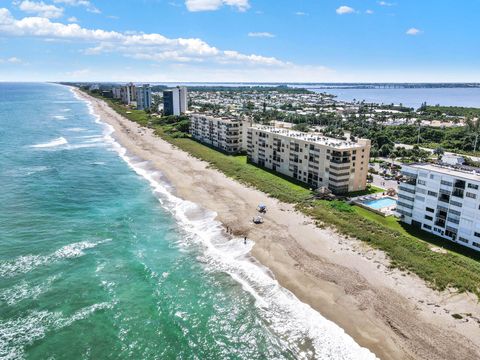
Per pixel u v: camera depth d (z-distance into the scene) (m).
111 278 67.19
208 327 56.34
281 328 56.19
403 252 73.94
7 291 62.09
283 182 123.69
